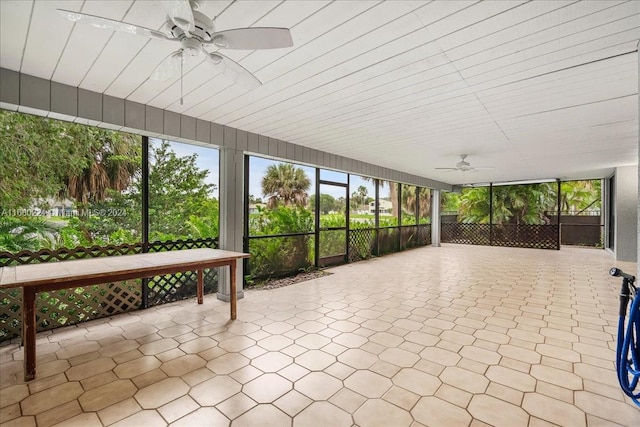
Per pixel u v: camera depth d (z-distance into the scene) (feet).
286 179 19.30
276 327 10.57
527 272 19.97
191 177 17.13
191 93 9.86
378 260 25.17
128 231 15.25
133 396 6.68
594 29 6.12
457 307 12.69
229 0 5.32
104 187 14.67
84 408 6.28
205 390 6.89
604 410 6.18
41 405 6.37
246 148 14.40
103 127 10.69
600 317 11.43
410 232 33.04
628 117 11.58
